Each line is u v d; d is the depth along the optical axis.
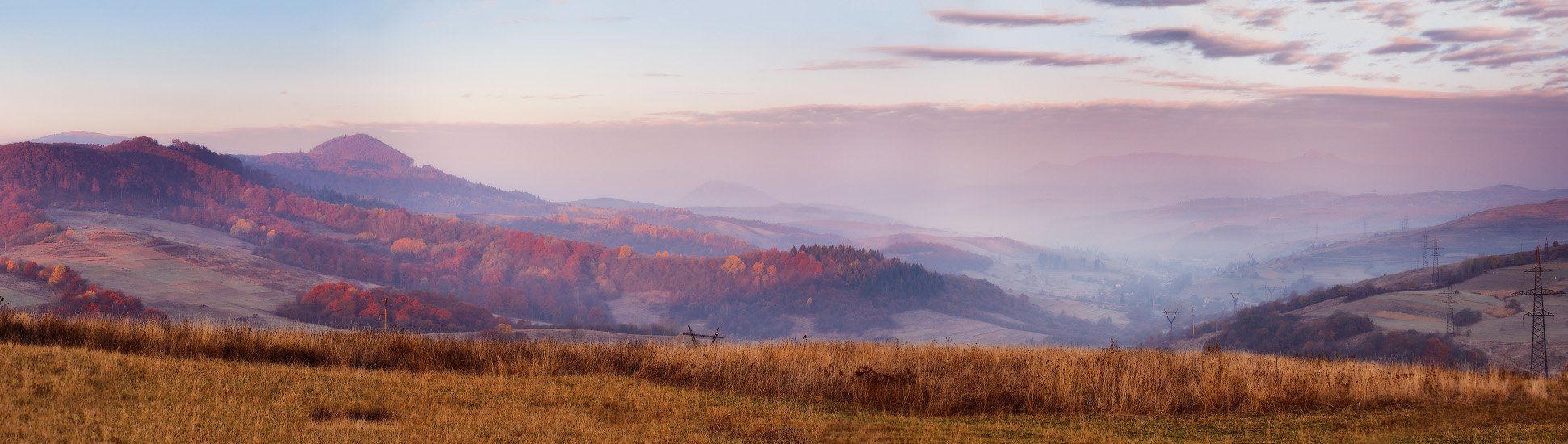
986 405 16.83
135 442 11.52
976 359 21.34
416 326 173.62
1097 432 14.38
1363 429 14.27
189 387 14.68
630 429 13.84
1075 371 18.47
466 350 19.83
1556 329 120.75
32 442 11.22
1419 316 142.25
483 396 15.80
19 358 15.30
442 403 15.15
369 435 12.58
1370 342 121.88
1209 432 14.39
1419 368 20.62
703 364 19.16
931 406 16.45
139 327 19.19
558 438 12.93
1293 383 17.42
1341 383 17.47
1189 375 18.77
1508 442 12.81
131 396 13.83
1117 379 17.83
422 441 12.45
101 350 17.02
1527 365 100.69
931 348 24.30
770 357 21.02
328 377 16.52
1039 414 16.22
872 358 21.55
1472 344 114.12
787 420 15.20
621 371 19.41
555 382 17.70
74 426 12.01
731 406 16.23
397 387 16.11
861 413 16.14
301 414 13.56
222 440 11.84
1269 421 15.30
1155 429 14.63
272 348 18.64
